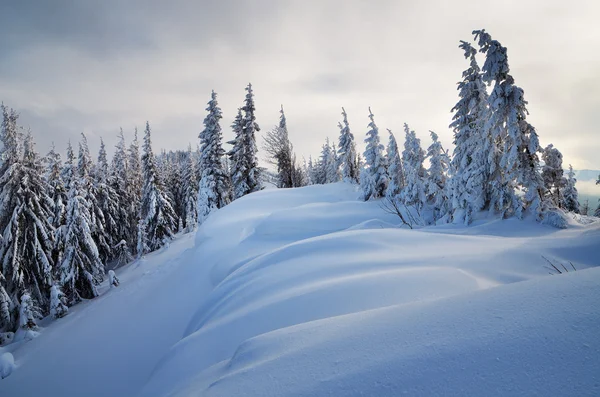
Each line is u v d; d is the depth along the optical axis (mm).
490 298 2148
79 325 14914
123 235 37656
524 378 1403
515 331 1708
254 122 31344
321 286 4797
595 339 1476
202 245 15578
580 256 6043
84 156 28688
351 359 1973
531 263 5828
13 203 19203
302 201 22250
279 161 34375
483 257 6031
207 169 30234
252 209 20016
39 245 19172
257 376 2172
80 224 21641
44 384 10883
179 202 49188
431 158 18578
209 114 30547
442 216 17391
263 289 5852
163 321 11547
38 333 16328
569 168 26469
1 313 17219
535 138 12828
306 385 1866
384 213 17406
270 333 3088
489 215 14305
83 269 21578
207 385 2725
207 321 6398
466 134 15547
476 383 1470
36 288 19859
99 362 10953
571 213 15555
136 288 17594
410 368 1698
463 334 1836
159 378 4797
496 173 14203
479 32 13312
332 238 7793
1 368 12172
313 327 2795
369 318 2525
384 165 21891
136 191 40719
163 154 63688
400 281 4508
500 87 12969
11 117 19188
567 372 1352
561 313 1731
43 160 22422
